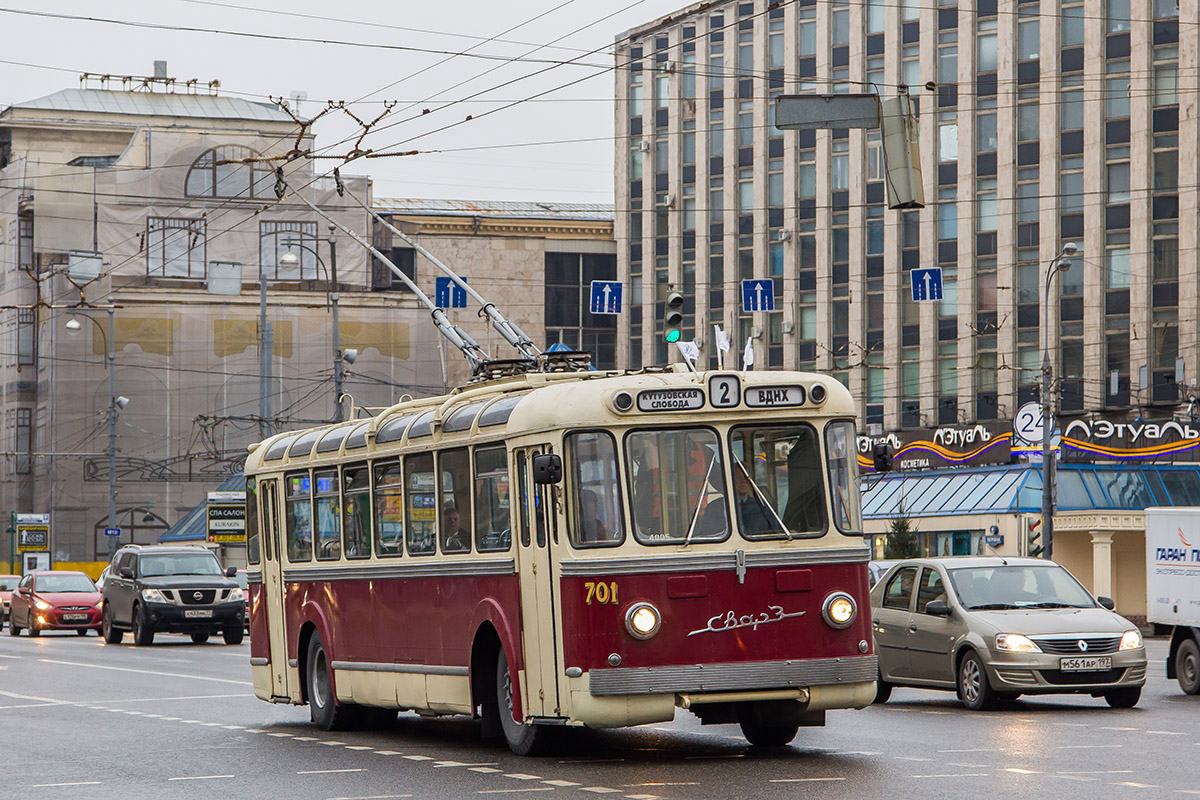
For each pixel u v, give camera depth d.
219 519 79.31
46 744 21.64
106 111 109.56
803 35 99.88
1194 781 15.81
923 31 93.88
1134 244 86.06
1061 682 24.72
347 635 22.88
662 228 109.00
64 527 95.69
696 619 17.58
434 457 20.59
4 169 102.94
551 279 123.19
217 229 98.62
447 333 27.52
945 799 14.52
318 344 100.81
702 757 18.59
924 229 93.88
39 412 98.62
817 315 99.19
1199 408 80.44
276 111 111.56
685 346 26.09
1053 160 88.50
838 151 98.94
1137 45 86.19
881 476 83.00
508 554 18.80
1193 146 84.31
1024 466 71.69
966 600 26.22
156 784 17.16
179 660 41.97
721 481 17.91
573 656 17.52
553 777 16.89
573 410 17.89
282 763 18.98
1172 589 28.70
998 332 90.50
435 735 22.38
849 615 17.98
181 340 97.62
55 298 96.62
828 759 18.14
